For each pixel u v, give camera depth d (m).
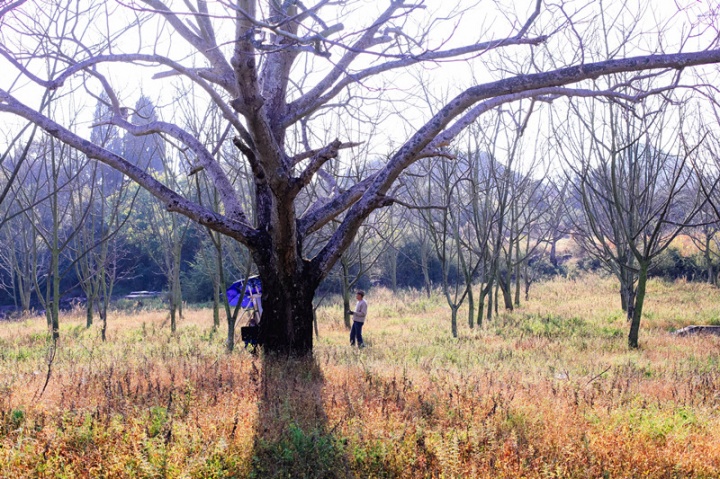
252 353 10.61
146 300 38.28
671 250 36.62
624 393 7.93
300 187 9.15
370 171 18.03
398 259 39.16
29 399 6.82
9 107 9.07
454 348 13.20
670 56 7.69
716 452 5.71
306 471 5.11
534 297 29.27
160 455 4.98
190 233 40.75
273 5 6.98
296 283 10.57
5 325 23.00
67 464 5.03
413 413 6.49
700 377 9.20
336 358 10.85
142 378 8.04
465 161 18.97
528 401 7.14
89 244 20.89
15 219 31.20
